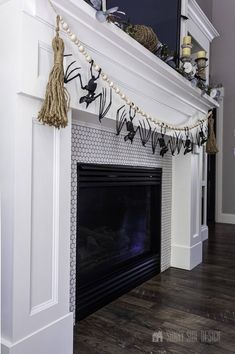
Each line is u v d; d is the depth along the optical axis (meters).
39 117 1.13
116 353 1.39
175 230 2.71
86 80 1.36
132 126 1.69
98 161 1.77
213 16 4.91
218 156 5.14
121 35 1.42
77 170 1.63
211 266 2.74
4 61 1.13
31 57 1.12
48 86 1.12
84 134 1.66
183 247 2.66
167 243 2.67
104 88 1.48
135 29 1.67
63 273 1.33
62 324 1.31
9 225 1.12
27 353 1.15
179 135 2.31
